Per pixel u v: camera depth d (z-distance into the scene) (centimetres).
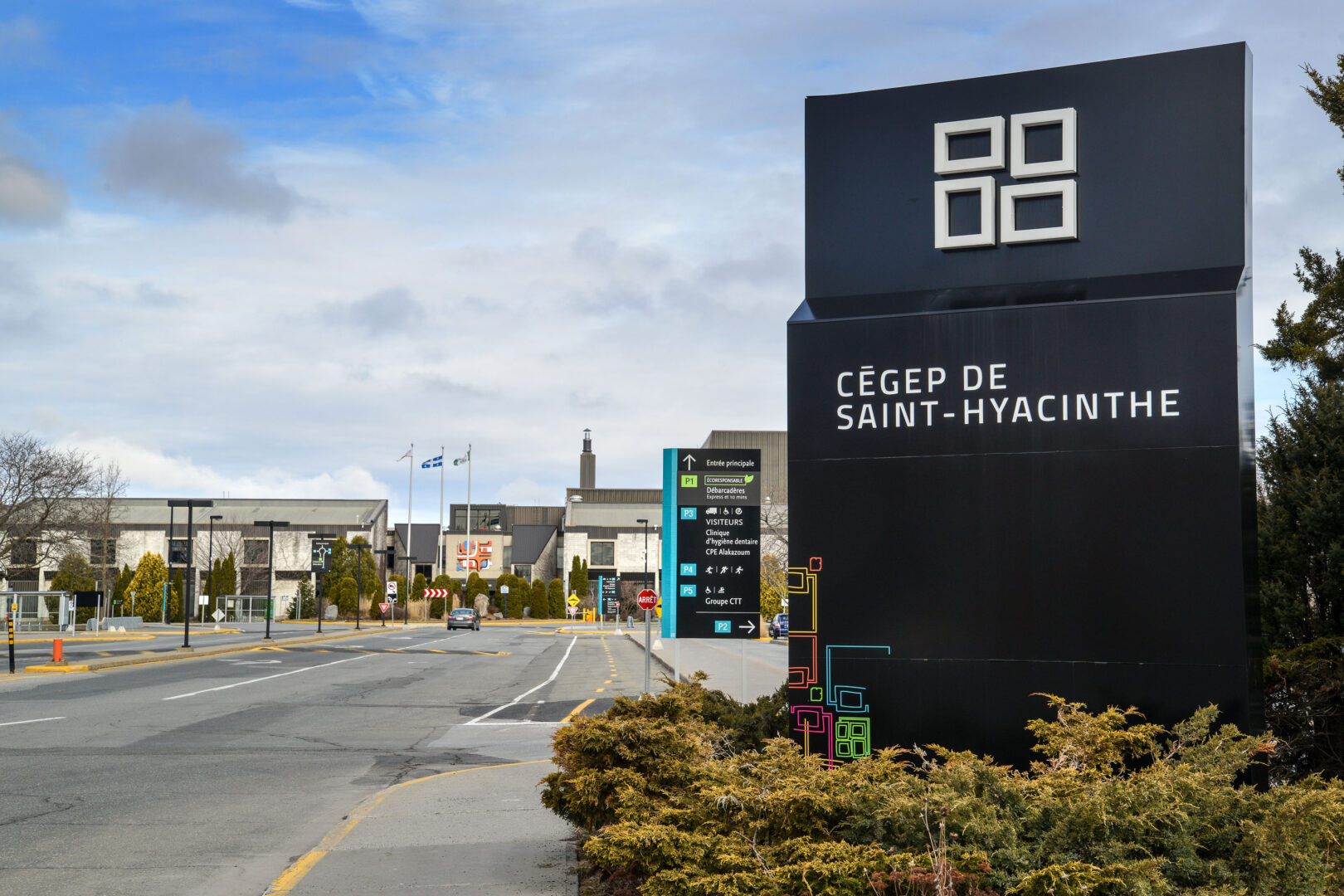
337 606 9944
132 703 2125
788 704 887
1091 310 705
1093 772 554
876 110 779
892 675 723
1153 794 504
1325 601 962
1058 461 704
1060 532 698
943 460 727
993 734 699
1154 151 715
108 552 10038
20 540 6066
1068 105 735
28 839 922
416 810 1003
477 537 11388
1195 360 681
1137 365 693
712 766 643
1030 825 516
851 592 736
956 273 750
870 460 741
